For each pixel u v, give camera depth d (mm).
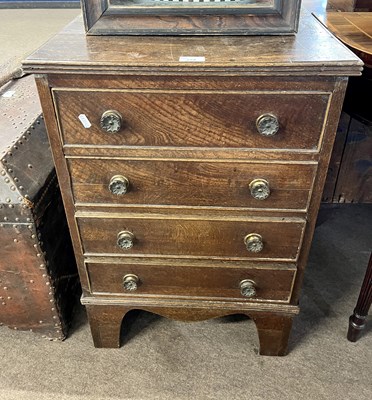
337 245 1646
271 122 775
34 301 1166
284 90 760
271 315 1118
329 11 1364
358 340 1274
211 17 840
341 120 1229
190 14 837
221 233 970
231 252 1005
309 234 958
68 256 1262
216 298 1103
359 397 1124
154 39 848
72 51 784
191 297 1105
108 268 1054
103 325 1186
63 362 1211
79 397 1125
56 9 3336
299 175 866
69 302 1290
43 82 769
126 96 780
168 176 885
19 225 1003
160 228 969
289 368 1194
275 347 1202
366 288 1155
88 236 994
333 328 1312
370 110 1012
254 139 822
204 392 1136
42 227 1051
